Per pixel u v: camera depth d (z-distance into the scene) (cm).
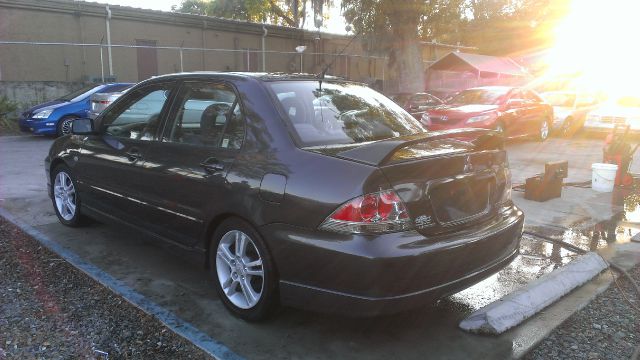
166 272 438
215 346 320
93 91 1438
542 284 394
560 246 525
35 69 1947
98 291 396
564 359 315
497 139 366
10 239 516
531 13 2877
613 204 698
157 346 319
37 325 340
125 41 2186
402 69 2167
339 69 2914
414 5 1942
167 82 434
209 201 359
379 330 346
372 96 439
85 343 320
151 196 415
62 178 555
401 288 289
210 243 375
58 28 1989
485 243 327
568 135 1630
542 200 715
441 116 1192
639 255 496
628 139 801
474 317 349
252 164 337
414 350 322
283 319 357
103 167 471
